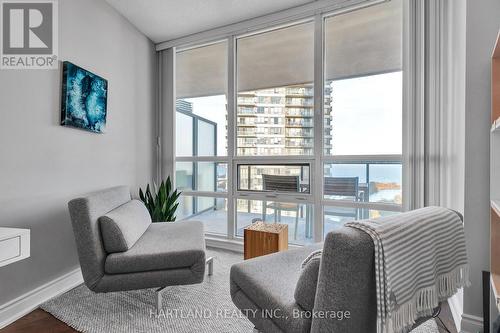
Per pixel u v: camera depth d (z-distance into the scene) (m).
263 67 2.90
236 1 2.53
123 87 2.79
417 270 1.03
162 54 3.34
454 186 1.87
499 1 1.45
